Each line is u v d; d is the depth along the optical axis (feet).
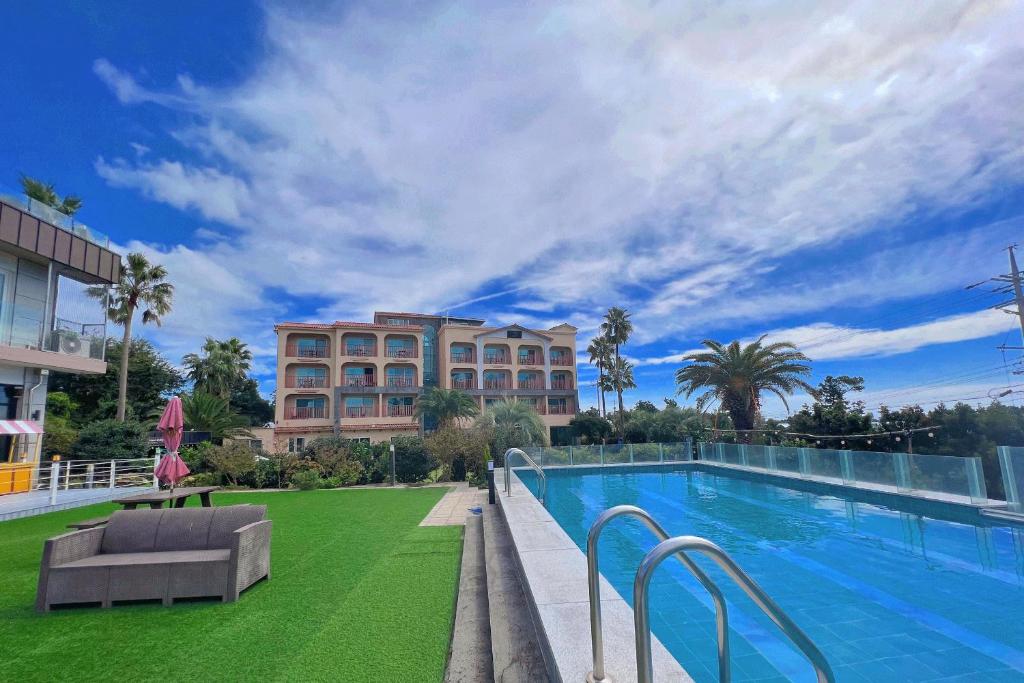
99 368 52.03
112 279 52.90
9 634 12.78
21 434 44.75
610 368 139.23
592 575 7.30
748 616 16.71
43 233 44.65
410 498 40.73
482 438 62.34
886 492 36.27
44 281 48.32
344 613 13.99
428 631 12.64
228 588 15.11
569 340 149.07
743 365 75.66
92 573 14.82
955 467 31.73
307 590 16.14
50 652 11.71
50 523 30.35
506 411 72.18
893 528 30.19
